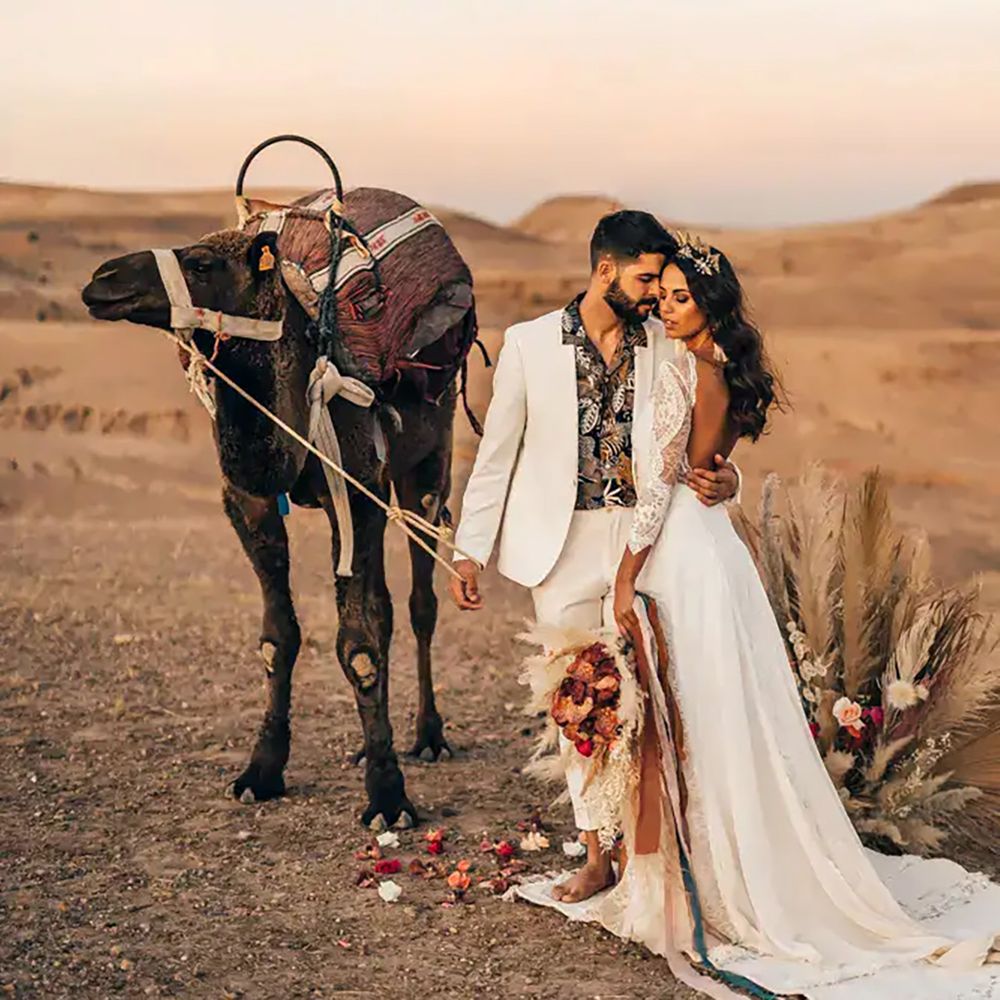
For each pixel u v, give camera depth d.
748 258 31.64
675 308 4.93
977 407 17.84
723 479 5.00
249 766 6.49
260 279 5.88
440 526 7.04
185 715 7.70
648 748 4.90
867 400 18.12
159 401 18.27
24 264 28.02
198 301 5.85
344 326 5.96
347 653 6.14
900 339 21.81
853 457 15.56
